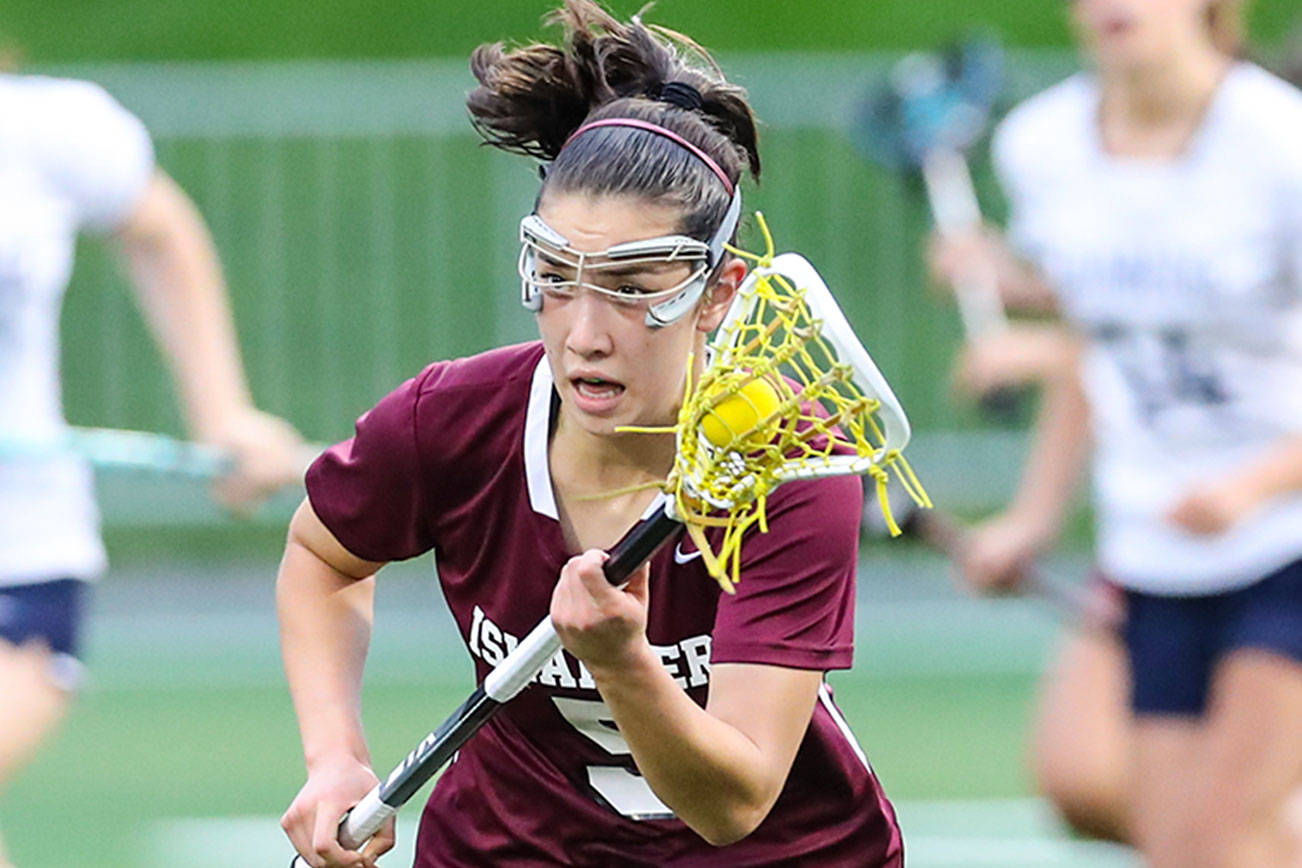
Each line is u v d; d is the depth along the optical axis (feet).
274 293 112.16
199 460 58.54
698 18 144.46
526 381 35.65
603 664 30.91
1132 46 54.29
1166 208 54.80
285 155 111.96
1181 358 55.26
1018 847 70.23
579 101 36.42
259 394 112.16
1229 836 53.31
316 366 112.37
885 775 80.18
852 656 35.29
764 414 29.55
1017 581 62.23
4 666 49.11
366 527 37.55
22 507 49.60
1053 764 59.06
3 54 53.06
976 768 81.05
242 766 80.43
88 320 111.04
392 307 112.37
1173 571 55.36
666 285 32.65
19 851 68.49
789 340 30.17
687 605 35.12
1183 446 55.77
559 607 30.66
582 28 36.09
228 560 111.34
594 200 32.58
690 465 29.91
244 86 111.65
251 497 59.31
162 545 110.93
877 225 112.57
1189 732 56.18
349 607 39.11
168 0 144.87
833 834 38.17
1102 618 57.72
